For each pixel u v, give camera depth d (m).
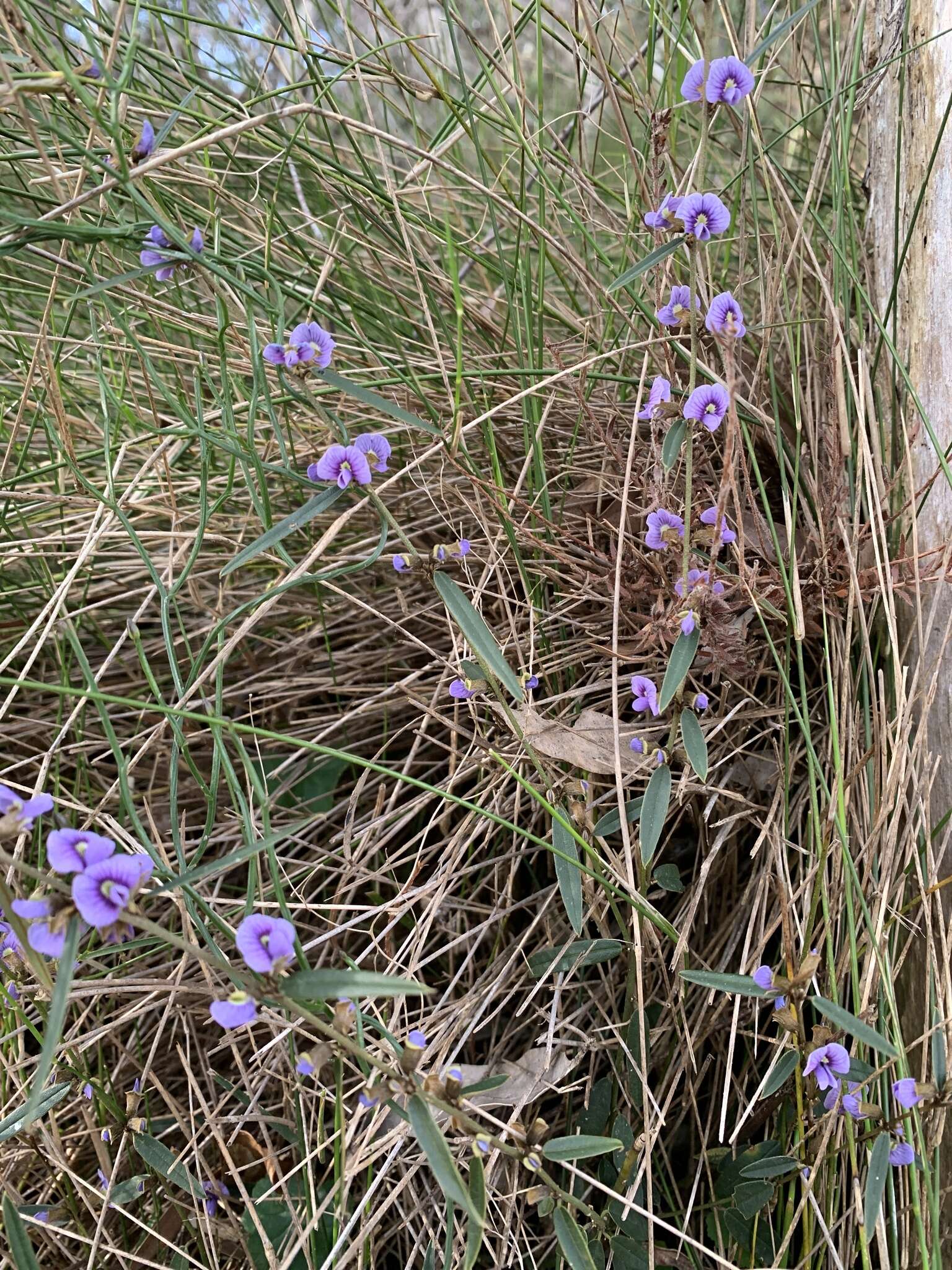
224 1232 0.29
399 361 0.40
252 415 0.29
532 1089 0.29
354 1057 0.28
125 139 0.31
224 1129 0.31
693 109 0.46
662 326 0.34
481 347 0.44
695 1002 0.32
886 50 0.37
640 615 0.34
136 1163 0.30
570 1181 0.30
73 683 0.42
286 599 0.42
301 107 0.30
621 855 0.32
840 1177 0.28
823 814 0.31
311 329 0.27
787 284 0.41
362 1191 0.30
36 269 0.40
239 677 0.43
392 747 0.40
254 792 0.34
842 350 0.35
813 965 0.23
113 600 0.38
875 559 0.33
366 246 0.40
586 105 0.53
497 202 0.36
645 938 0.30
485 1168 0.28
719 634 0.31
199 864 0.37
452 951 0.34
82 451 0.43
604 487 0.39
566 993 0.33
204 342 0.41
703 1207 0.29
